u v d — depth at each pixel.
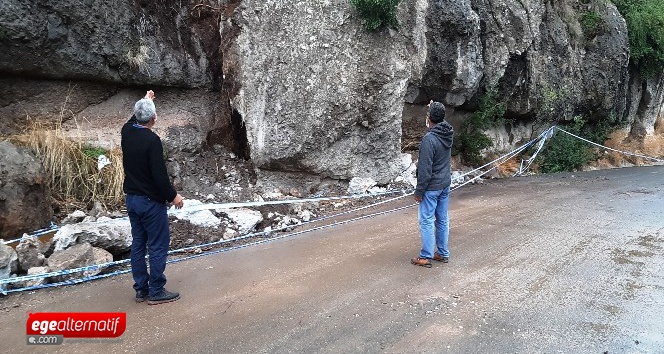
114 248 5.39
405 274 5.03
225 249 5.80
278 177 7.85
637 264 5.34
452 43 9.41
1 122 6.43
